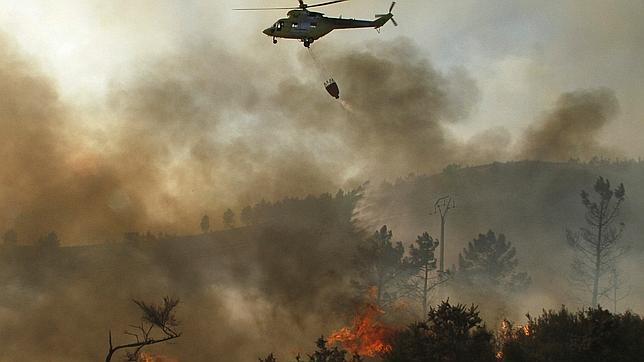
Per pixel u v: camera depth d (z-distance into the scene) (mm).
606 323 21672
